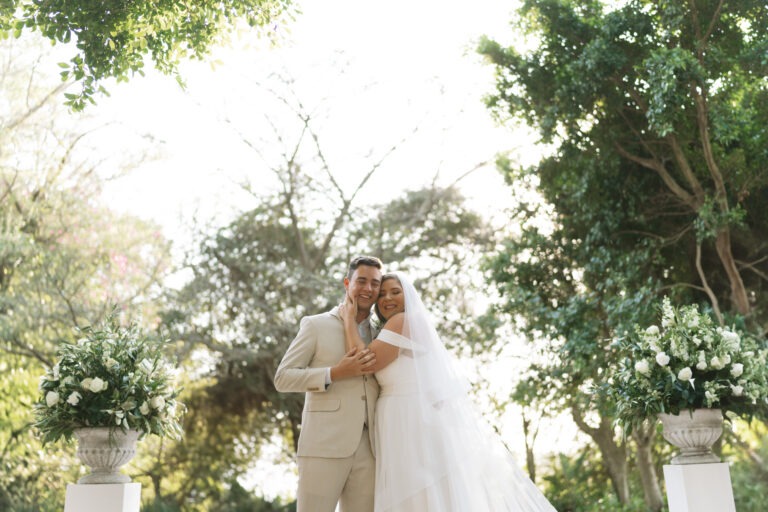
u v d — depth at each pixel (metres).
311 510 3.47
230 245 13.30
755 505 8.35
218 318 12.97
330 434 3.53
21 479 10.94
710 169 7.27
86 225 11.48
